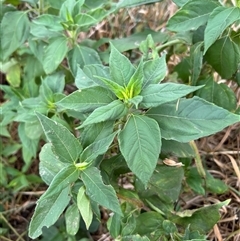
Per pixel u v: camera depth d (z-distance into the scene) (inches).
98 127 10.8
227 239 14.4
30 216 17.7
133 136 10.2
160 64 10.9
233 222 15.0
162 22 19.2
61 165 11.5
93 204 11.4
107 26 19.2
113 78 10.7
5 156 18.6
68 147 10.3
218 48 13.1
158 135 10.1
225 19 11.2
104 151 10.2
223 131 16.9
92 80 11.5
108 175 12.2
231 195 15.6
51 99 14.0
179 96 9.9
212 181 14.3
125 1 13.8
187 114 10.3
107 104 10.6
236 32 12.9
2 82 20.7
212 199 15.3
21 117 14.2
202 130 10.1
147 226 12.6
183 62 15.3
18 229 17.3
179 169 12.6
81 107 10.5
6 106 16.0
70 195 11.0
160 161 12.7
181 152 11.9
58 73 15.4
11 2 17.1
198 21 12.3
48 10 16.0
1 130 17.4
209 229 12.7
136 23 19.2
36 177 17.7
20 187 17.2
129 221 12.0
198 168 14.0
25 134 15.5
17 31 16.1
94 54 14.6
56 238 15.4
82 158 10.4
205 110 10.2
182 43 15.2
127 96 10.5
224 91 13.6
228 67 13.3
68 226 12.0
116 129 11.3
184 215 12.7
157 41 15.3
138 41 15.4
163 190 12.8
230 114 10.0
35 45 16.3
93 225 15.6
